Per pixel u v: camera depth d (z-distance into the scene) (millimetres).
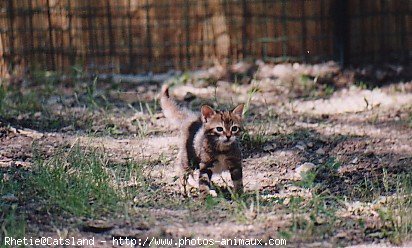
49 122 16109
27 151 14094
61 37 19594
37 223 10742
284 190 12398
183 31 19422
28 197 11602
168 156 14117
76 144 14156
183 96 18109
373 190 12352
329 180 12945
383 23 19312
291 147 14633
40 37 19609
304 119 16484
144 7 19359
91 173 12102
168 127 15922
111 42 19516
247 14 19266
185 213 11242
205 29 19406
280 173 13359
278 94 18219
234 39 19359
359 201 11875
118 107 17406
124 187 12055
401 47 19406
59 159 12773
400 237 10406
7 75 19531
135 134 15500
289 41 19328
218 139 11641
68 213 11070
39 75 19219
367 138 15117
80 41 19562
